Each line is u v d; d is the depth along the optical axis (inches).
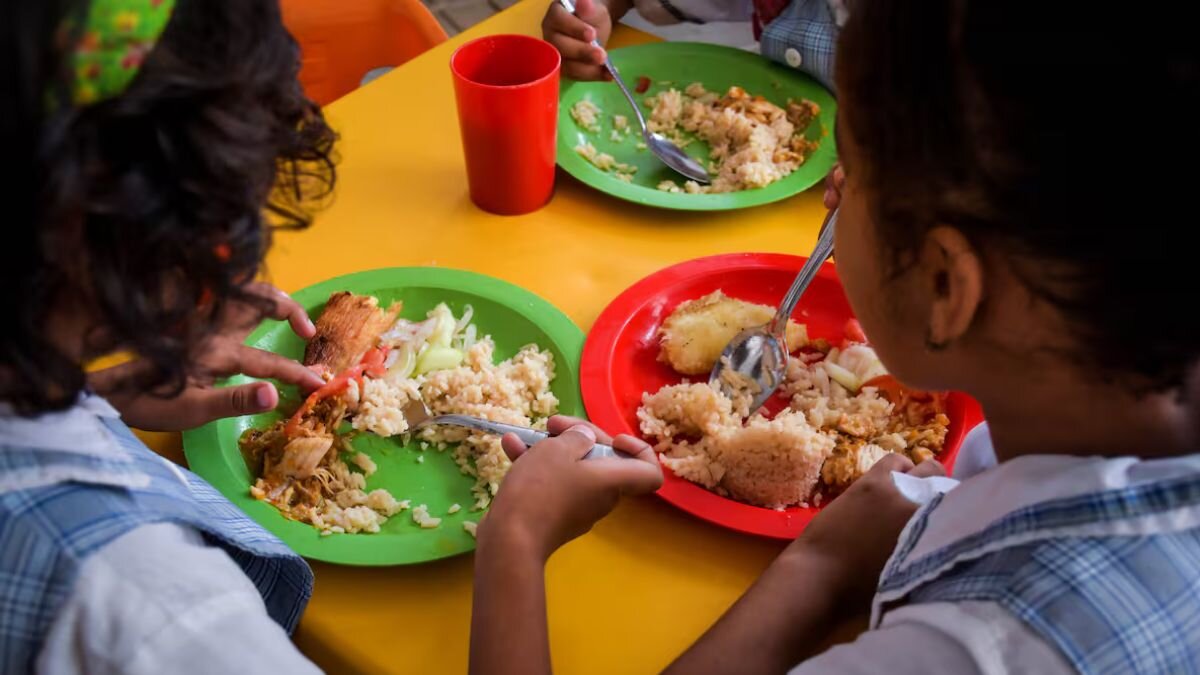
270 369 31.4
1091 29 14.2
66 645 17.9
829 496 30.9
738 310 35.4
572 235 39.7
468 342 35.2
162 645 18.0
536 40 38.8
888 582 21.2
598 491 26.7
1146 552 17.4
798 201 42.0
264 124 18.0
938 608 18.3
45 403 17.5
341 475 30.6
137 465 21.5
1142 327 16.1
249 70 17.1
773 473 29.5
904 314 20.0
